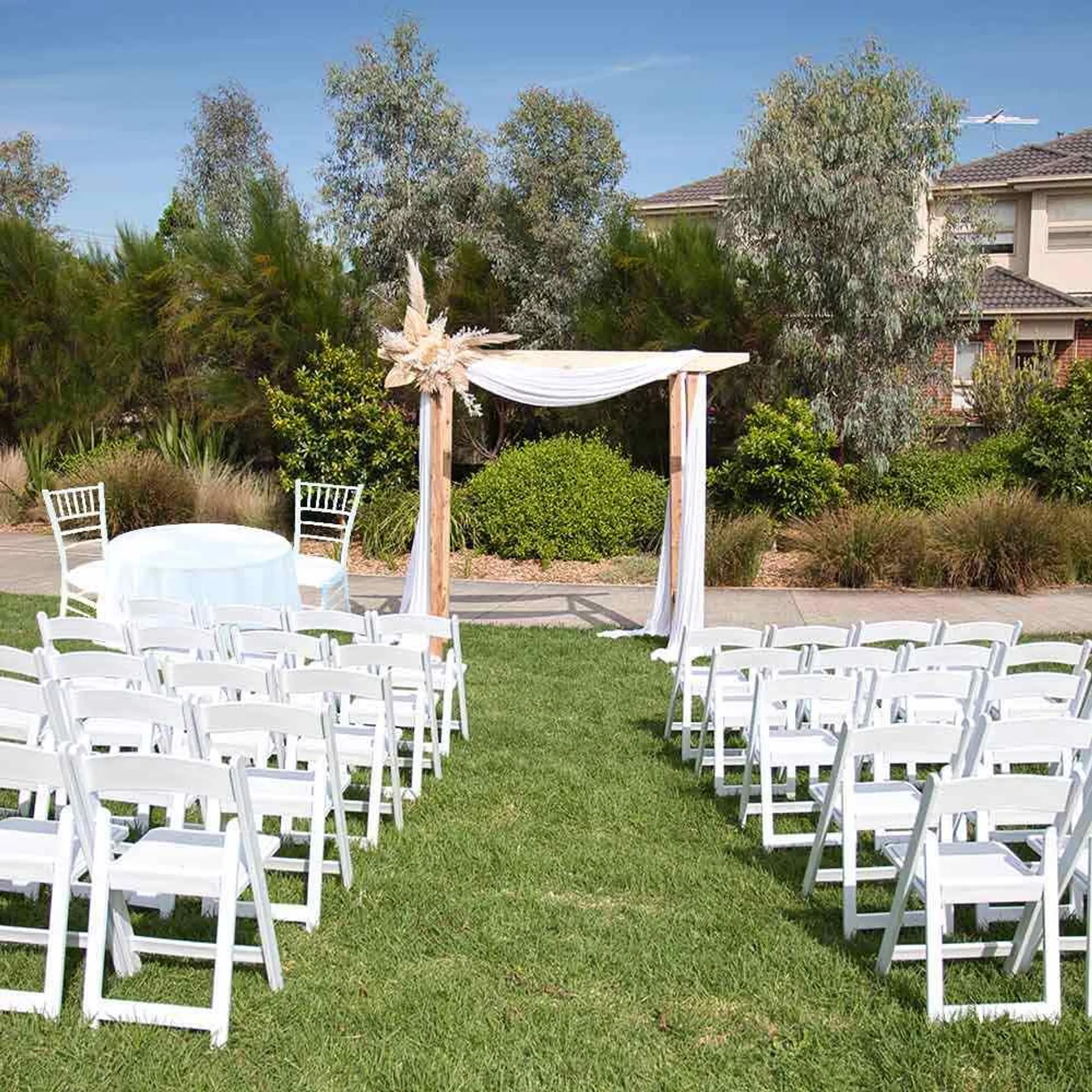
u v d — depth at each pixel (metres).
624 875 4.66
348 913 4.24
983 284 23.16
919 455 16.14
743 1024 3.48
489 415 18.45
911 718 5.80
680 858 4.89
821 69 16.31
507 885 4.55
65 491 10.10
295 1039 3.33
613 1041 3.38
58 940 3.42
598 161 19.20
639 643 9.73
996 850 3.94
